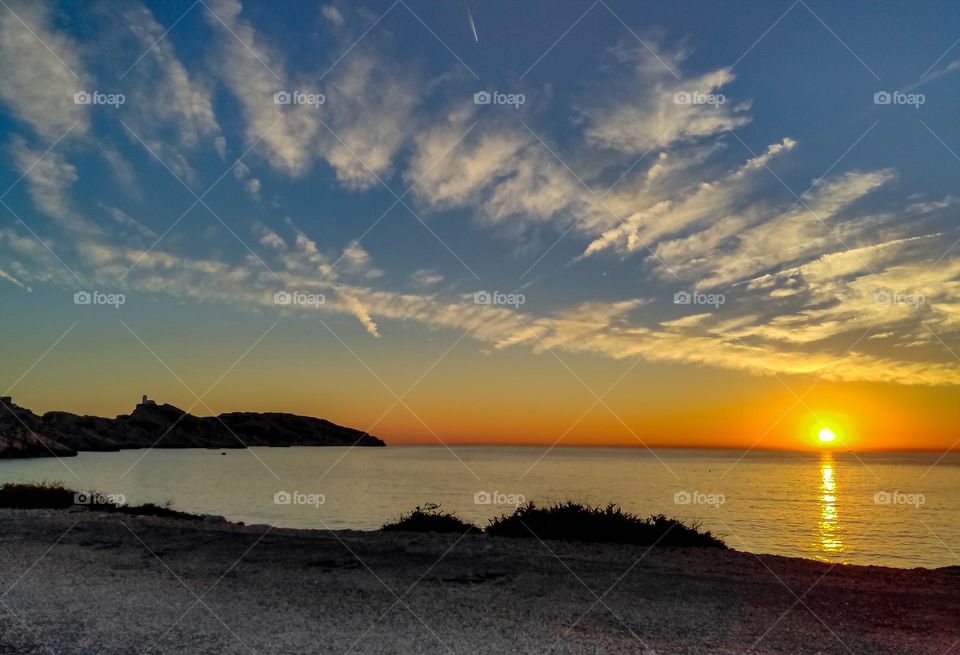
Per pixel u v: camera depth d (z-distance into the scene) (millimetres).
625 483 71875
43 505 20203
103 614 8008
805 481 84625
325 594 9117
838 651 6758
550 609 8344
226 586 9602
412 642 6910
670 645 6883
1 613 8055
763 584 10203
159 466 103250
